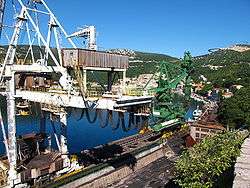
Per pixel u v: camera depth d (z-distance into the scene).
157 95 96.81
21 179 51.25
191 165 46.75
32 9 56.19
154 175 75.25
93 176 62.94
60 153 59.12
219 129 103.50
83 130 117.44
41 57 60.53
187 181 46.59
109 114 51.53
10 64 50.88
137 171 76.69
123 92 56.66
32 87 60.09
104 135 112.06
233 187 33.56
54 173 56.88
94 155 74.56
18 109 61.03
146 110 53.00
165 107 98.62
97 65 54.00
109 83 58.66
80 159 70.00
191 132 106.25
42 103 58.47
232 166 47.84
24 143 58.19
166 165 82.38
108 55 55.81
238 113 110.31
